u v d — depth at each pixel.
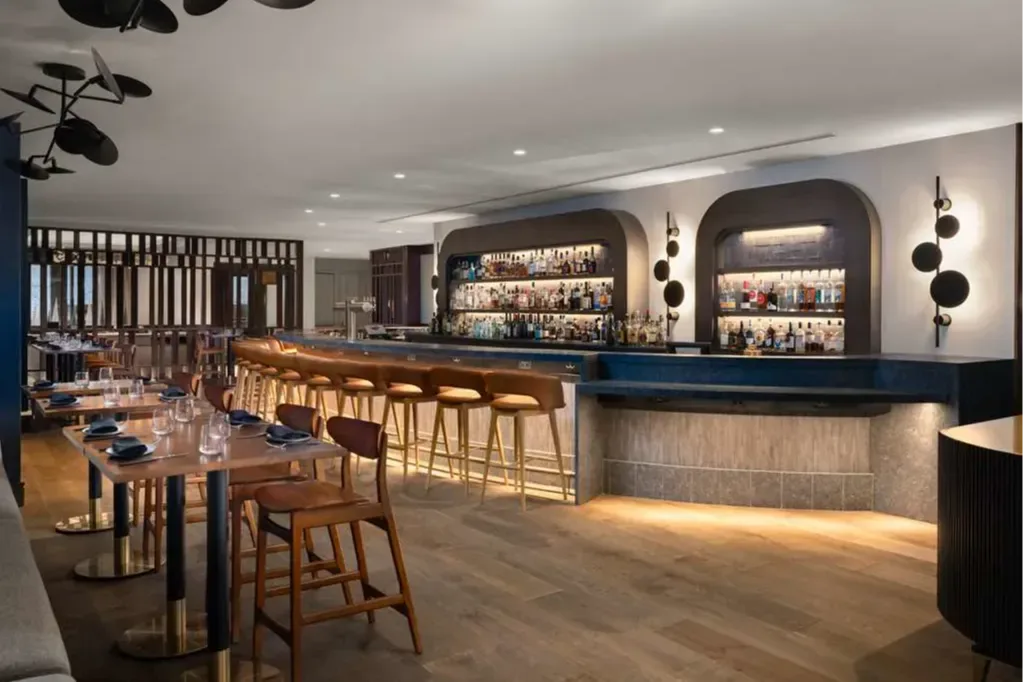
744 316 7.89
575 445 5.69
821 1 3.63
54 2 3.70
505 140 6.53
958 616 3.03
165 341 15.03
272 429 3.41
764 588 4.00
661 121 5.86
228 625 3.00
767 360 5.53
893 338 6.65
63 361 10.71
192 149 6.94
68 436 3.55
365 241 15.78
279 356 7.40
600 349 8.34
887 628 3.51
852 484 5.54
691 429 5.73
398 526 5.11
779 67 4.59
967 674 3.06
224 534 3.00
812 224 7.25
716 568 4.30
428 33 4.05
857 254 6.71
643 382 5.77
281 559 4.48
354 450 3.33
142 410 4.69
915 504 5.32
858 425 5.54
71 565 4.36
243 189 9.18
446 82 4.91
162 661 3.20
